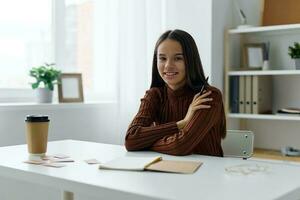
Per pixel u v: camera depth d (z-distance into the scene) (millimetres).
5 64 2865
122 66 3123
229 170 1206
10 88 2842
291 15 3123
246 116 3131
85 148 1692
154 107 1834
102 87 3455
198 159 1438
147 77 3277
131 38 3189
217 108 1655
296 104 3238
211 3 3184
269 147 3377
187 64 1710
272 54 3346
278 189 991
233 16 3420
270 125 3369
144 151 1629
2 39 2848
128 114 3180
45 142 1523
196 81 1746
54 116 2816
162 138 1609
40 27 3061
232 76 3262
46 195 1985
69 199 1469
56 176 1149
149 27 3375
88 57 3367
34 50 3029
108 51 3451
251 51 3301
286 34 3273
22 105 2607
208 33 3209
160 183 1053
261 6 3279
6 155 1507
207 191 969
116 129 3127
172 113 1803
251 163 1345
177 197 917
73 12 3270
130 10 3186
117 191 994
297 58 3004
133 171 1209
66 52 3221
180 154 1518
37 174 1199
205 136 1693
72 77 3008
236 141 1896
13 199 2059
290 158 2930
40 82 2840
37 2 3035
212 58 3201
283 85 3305
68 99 2947
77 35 3293
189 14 3320
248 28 3154
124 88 3141
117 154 1542
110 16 3418
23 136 2645
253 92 3148
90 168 1260
